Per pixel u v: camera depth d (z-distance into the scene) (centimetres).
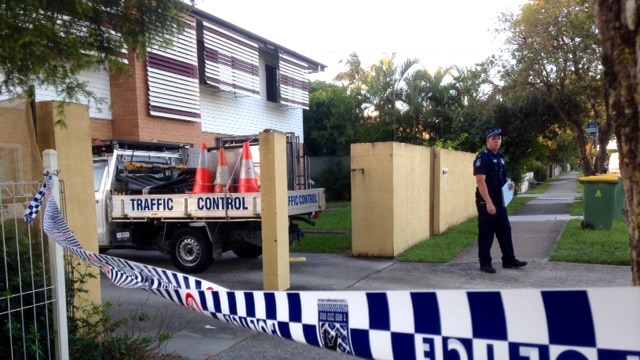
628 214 198
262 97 1912
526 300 184
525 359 184
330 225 1443
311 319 245
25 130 434
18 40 455
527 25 1869
